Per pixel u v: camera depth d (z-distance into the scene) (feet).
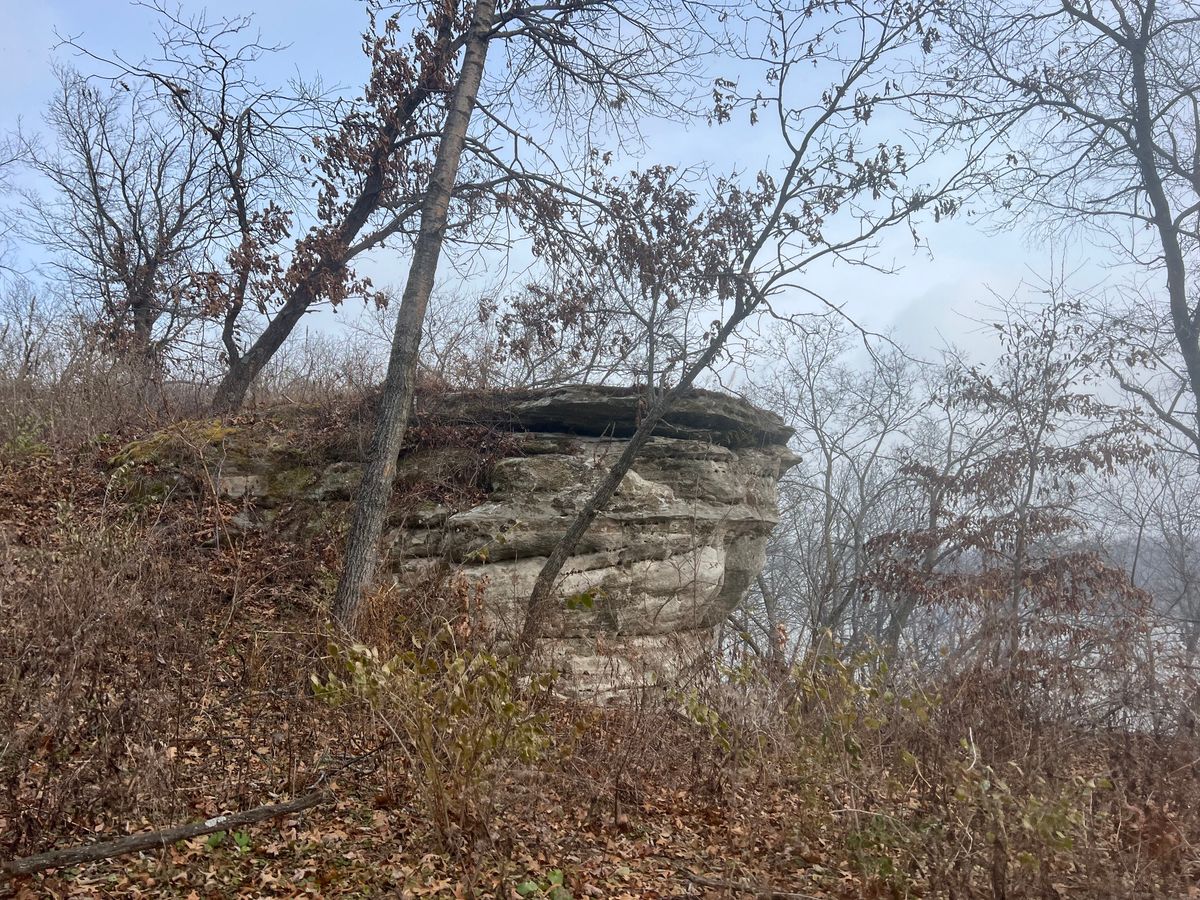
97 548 24.39
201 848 17.43
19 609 19.42
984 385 44.42
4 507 31.68
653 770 23.00
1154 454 43.24
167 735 20.07
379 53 40.68
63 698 17.21
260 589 31.01
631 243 32.35
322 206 43.19
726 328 30.01
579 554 32.60
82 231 57.72
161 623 24.07
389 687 17.44
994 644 25.21
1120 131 43.24
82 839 16.67
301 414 37.83
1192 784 20.04
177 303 51.31
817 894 17.92
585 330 35.81
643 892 17.81
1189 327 43.88
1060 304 42.86
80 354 43.91
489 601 30.50
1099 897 16.03
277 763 20.57
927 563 42.09
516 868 17.58
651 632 33.83
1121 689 24.70
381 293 44.96
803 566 79.36
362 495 28.73
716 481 36.22
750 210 30.48
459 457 34.91
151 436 37.47
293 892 16.46
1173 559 57.72
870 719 20.25
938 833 17.19
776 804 21.06
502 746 17.40
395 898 16.39
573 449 35.01
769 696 23.17
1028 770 19.21
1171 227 43.75
